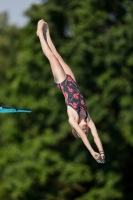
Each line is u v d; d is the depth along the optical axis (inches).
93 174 4726.9
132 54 4776.1
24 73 4975.4
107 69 4800.7
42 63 4982.8
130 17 4901.6
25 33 5078.7
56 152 4746.6
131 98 4739.2
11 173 4781.0
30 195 4815.5
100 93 4921.3
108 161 4707.2
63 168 4707.2
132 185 4950.8
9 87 5068.9
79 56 4758.9
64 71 1989.4
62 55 4840.1
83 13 4800.7
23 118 4970.5
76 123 1882.4
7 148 4909.0
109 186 4581.7
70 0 4987.7
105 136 4675.2
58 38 5034.5
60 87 1973.4
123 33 4800.7
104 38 4783.5
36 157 4731.8
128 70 4803.2
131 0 4931.1
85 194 4687.5
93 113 4655.5
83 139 1835.6
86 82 4763.8
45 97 4872.0
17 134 4940.9
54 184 4938.5
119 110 4906.5
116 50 4795.8
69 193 4990.2
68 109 1920.5
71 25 4909.0
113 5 4953.3
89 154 4739.2
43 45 1998.0
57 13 4982.8
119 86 4744.1
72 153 4751.5
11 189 4781.0
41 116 4884.4
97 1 4913.9
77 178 4645.7
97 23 4825.3
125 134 4643.2
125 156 4758.9
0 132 5354.3
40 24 2018.9
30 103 4877.0
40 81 4963.1
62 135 4694.9
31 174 4714.6
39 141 4739.2
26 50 5022.1
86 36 4768.7
